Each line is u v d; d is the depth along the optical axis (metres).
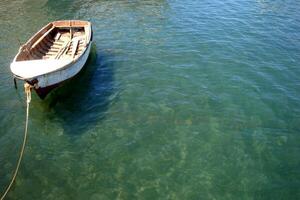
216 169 14.56
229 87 20.08
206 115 17.77
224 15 30.73
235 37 26.34
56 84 18.25
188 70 21.91
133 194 13.48
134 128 16.94
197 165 14.75
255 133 16.53
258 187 13.78
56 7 34.69
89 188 13.84
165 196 13.38
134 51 24.56
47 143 16.20
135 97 19.30
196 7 32.94
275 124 17.14
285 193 13.54
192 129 16.78
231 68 22.08
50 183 14.10
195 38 26.33
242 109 18.23
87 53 21.48
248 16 30.34
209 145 15.80
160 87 20.17
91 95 19.56
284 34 26.70
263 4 33.44
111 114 18.00
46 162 15.13
